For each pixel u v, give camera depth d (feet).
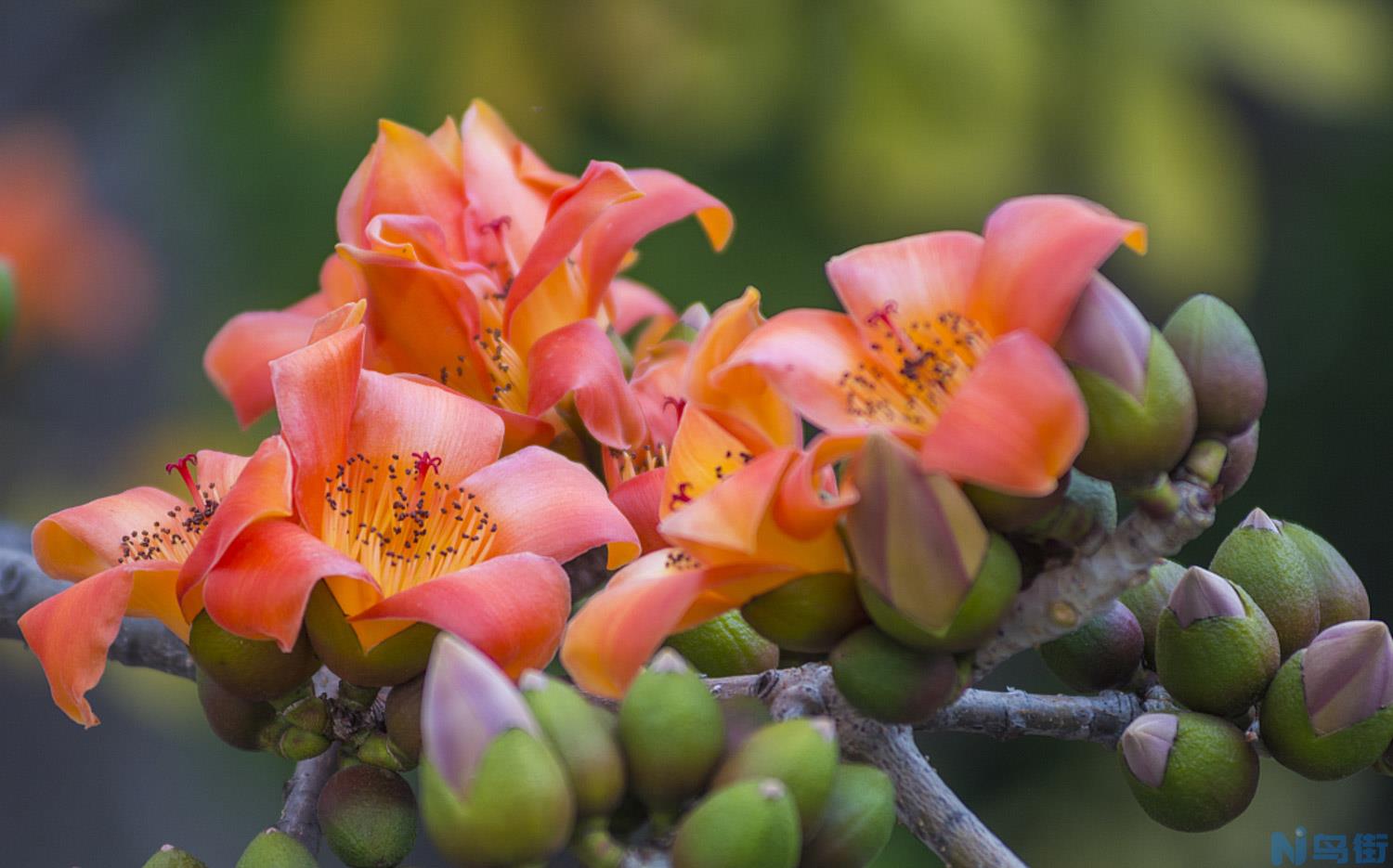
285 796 3.65
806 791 3.28
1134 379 3.27
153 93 9.64
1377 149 11.44
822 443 3.26
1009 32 7.50
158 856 3.48
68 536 3.61
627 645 3.27
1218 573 3.62
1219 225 7.81
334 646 3.47
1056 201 3.30
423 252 3.74
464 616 3.40
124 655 4.07
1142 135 7.71
